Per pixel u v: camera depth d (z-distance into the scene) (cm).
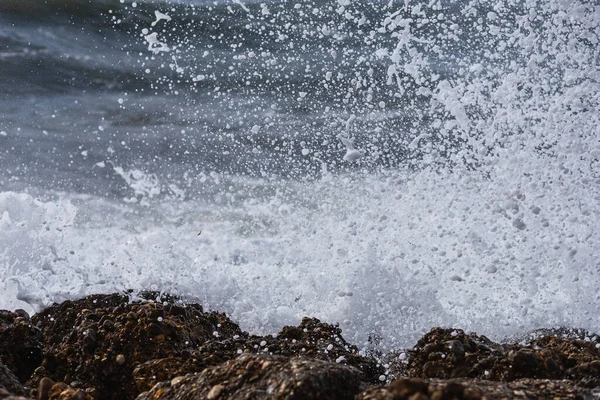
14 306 1914
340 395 1052
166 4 3591
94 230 2355
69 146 3077
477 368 1379
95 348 1523
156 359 1482
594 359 1380
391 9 2678
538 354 1366
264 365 1100
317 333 1698
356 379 1088
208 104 3008
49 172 2884
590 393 1029
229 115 2920
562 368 1346
